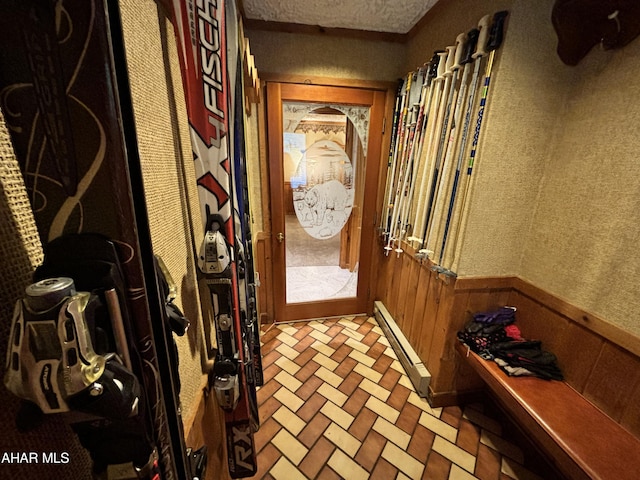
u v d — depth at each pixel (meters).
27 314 0.22
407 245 1.92
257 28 1.77
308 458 1.27
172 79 0.60
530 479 1.19
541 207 1.29
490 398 1.56
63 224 0.27
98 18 0.24
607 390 1.00
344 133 2.15
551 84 1.17
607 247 1.00
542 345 1.27
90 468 0.35
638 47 0.90
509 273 1.42
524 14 1.06
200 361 0.77
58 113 0.25
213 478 0.83
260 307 2.37
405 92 1.88
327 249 2.52
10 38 0.22
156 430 0.34
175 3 0.54
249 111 1.85
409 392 1.67
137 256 0.30
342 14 1.69
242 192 1.12
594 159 1.05
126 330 0.29
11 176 0.25
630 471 0.83
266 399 1.60
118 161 0.27
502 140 1.20
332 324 2.42
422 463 1.26
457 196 1.38
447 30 1.52
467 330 1.41
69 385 0.23
